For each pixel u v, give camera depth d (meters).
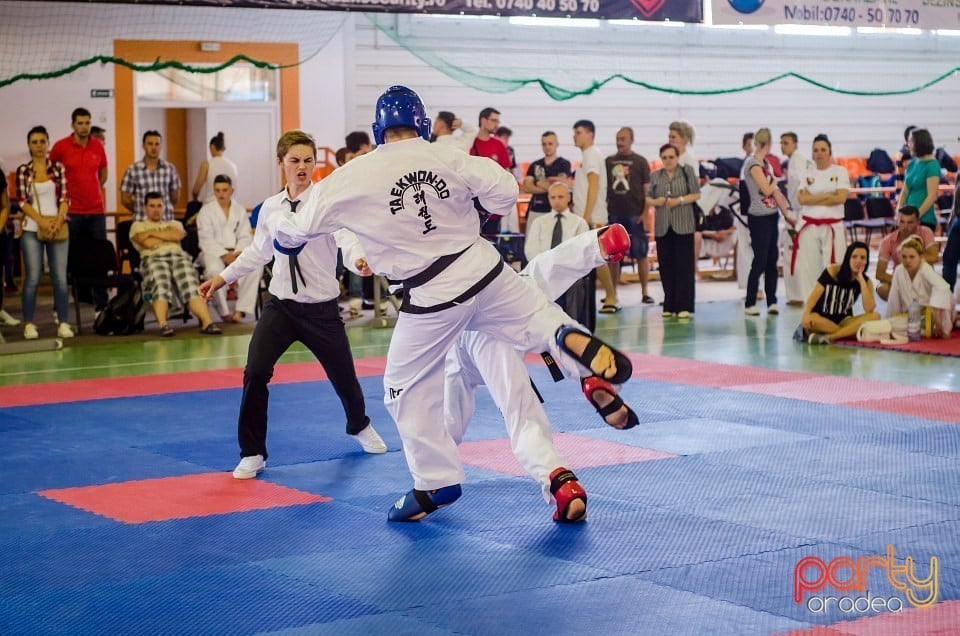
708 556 4.73
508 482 6.03
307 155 5.95
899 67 18.89
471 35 16.64
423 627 3.99
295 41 17.81
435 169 4.85
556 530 5.14
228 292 14.63
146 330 12.70
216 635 3.94
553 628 3.96
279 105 17.94
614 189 13.49
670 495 5.70
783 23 13.53
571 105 19.41
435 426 5.21
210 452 6.90
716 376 9.30
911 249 11.07
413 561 4.74
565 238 11.64
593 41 17.27
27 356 10.98
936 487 5.81
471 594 4.32
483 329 5.13
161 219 12.68
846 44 18.61
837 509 5.42
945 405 7.99
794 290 13.92
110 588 4.45
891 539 4.95
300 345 11.52
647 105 20.02
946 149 23.06
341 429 7.50
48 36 16.44
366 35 18.25
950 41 19.03
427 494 5.25
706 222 16.98
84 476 6.33
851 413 7.73
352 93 18.27
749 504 5.52
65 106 16.72
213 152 15.39
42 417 8.01
